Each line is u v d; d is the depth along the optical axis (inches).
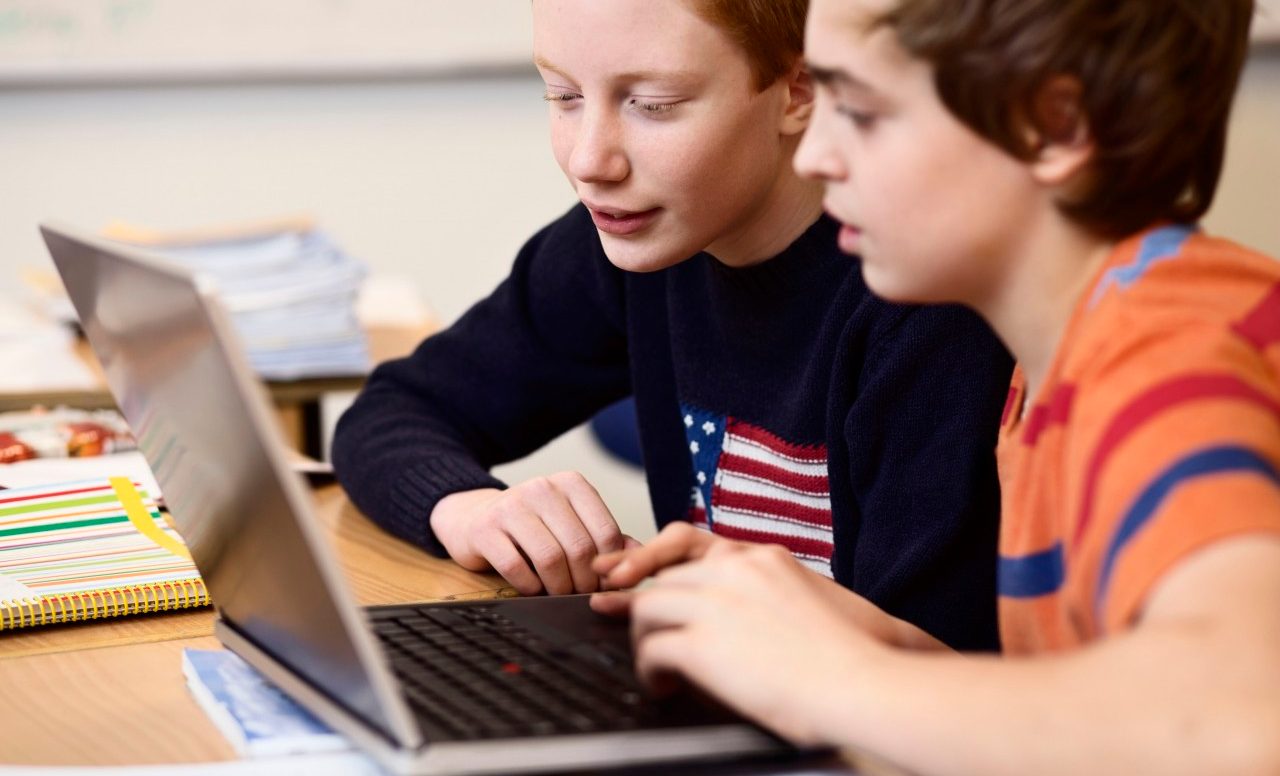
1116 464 22.3
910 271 26.9
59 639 35.3
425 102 118.3
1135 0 25.1
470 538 41.4
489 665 29.3
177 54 114.4
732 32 37.5
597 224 40.1
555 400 54.4
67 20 112.7
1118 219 26.5
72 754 27.9
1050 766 20.5
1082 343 25.2
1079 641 24.7
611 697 27.2
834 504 42.9
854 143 26.7
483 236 121.3
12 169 114.8
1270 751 19.1
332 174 118.6
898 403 39.4
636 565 31.6
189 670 32.0
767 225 43.4
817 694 23.1
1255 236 114.2
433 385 53.6
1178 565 20.5
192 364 25.2
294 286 75.2
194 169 117.0
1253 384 22.8
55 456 53.7
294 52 115.4
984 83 24.9
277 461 23.3
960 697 21.7
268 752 27.0
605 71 37.4
